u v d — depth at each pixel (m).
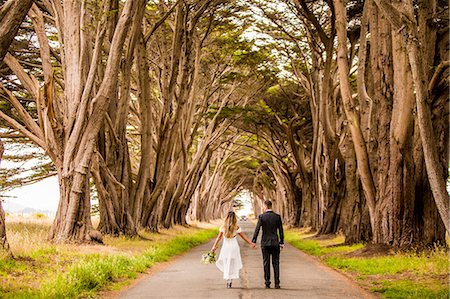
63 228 17.66
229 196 102.56
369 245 17.67
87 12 18.44
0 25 10.81
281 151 49.47
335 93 30.14
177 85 28.70
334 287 11.11
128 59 22.47
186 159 34.53
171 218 36.16
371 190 18.05
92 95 19.36
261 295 9.80
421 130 11.52
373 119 21.53
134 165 45.25
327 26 29.98
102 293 9.86
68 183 17.83
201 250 23.44
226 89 38.97
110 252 16.22
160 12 26.64
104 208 22.78
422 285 10.90
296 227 48.66
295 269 14.99
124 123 23.12
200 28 30.39
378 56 18.03
